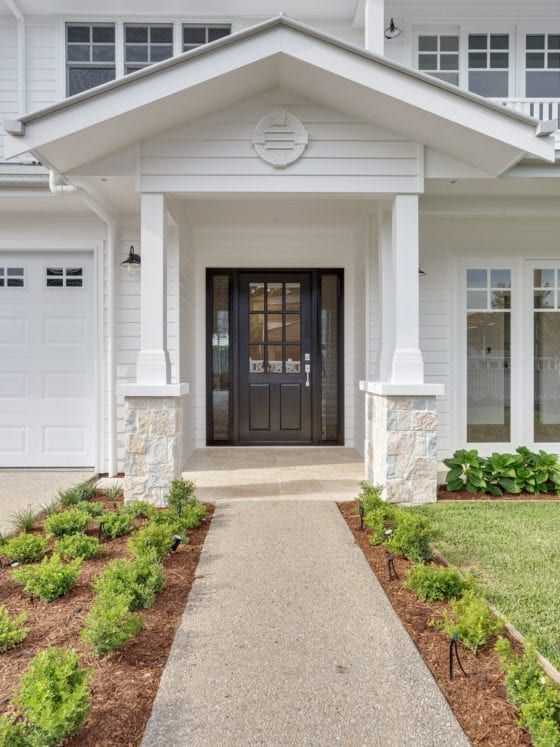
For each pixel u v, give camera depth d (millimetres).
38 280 5477
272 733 1606
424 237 5895
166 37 5984
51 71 5859
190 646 2062
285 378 6727
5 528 3428
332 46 3582
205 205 5375
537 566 2766
